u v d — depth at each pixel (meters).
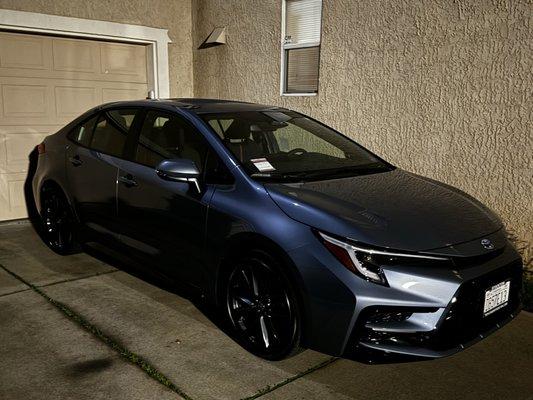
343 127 6.14
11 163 6.37
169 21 7.52
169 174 3.56
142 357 3.34
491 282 3.11
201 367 3.24
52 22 6.37
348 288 2.87
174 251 3.84
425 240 3.01
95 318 3.87
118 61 7.20
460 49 5.09
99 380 3.08
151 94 7.48
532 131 4.72
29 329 3.69
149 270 4.15
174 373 3.16
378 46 5.70
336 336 2.93
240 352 3.42
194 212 3.63
